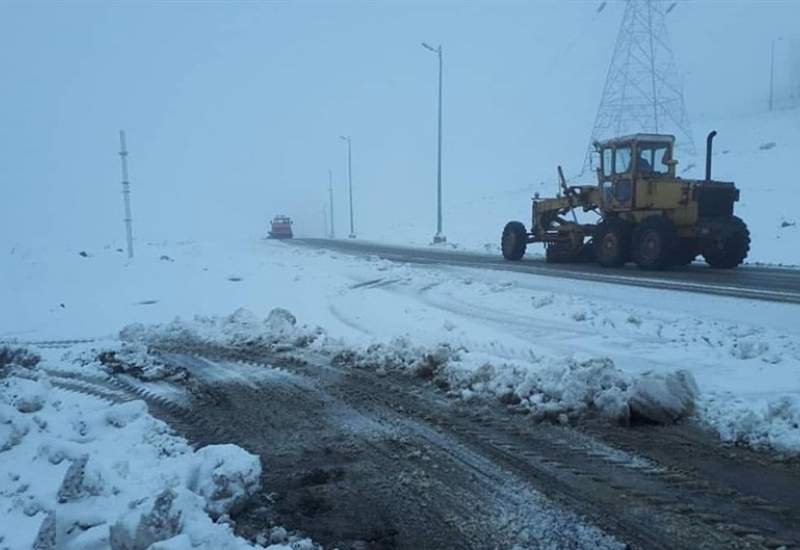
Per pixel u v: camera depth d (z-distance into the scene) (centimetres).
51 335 1263
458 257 2491
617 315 1138
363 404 752
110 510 471
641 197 1841
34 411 721
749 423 612
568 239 2086
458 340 1022
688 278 1545
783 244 2266
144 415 691
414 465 572
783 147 4072
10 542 441
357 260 2381
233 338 1159
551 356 891
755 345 866
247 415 727
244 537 456
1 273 1959
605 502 489
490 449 602
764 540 430
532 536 443
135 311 1485
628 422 653
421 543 442
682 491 505
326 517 483
